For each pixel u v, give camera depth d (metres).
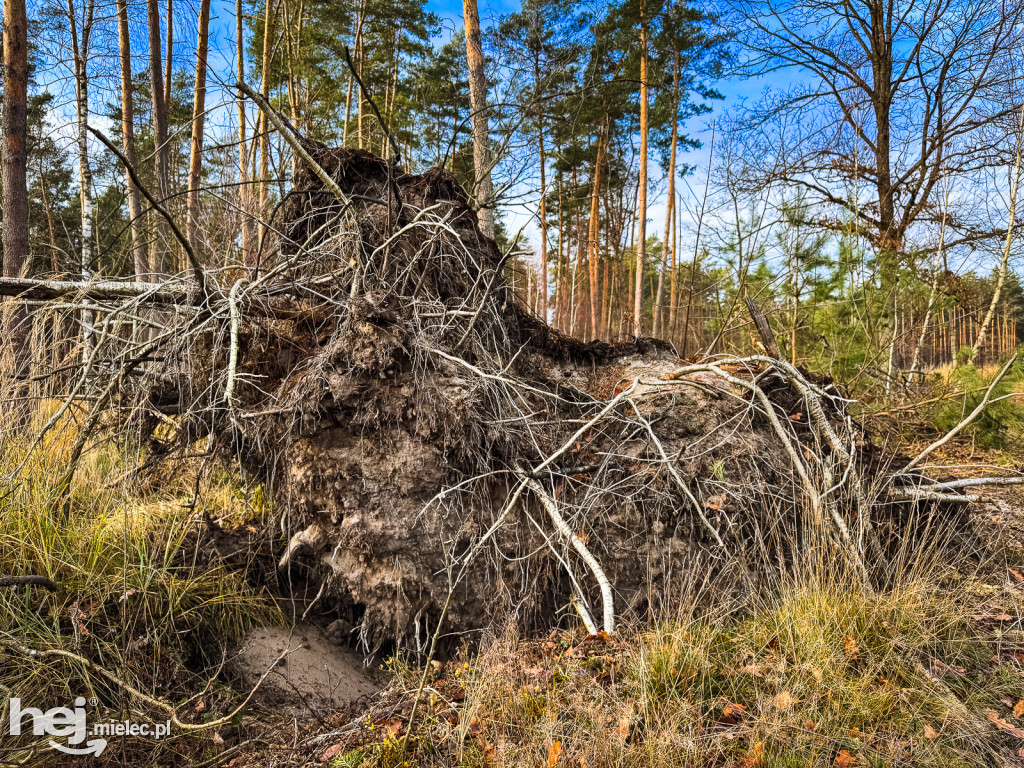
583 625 3.39
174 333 3.79
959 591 3.35
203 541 3.90
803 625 2.85
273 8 11.55
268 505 4.05
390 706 2.85
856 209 9.60
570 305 21.77
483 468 3.57
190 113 12.80
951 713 2.42
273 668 3.13
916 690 2.54
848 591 3.12
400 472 3.50
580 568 3.50
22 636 2.83
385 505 3.48
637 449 3.82
